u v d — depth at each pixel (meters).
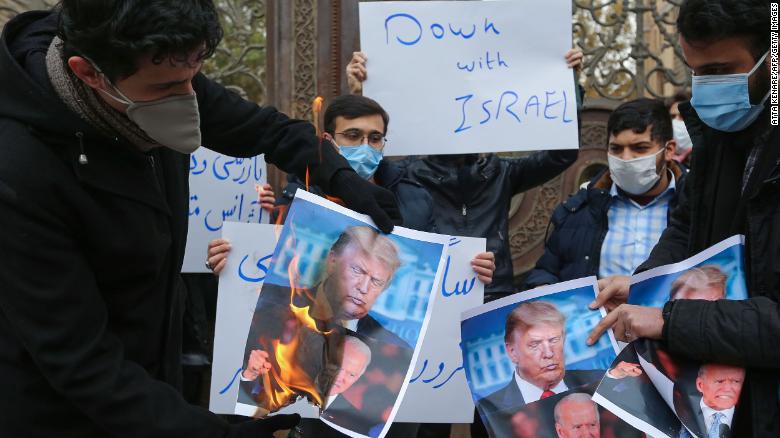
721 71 1.66
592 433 1.68
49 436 1.49
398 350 1.64
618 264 3.24
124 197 1.47
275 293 1.66
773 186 1.56
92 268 1.48
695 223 1.84
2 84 1.43
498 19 3.01
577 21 4.32
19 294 1.38
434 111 2.99
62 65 1.40
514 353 1.75
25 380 1.46
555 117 2.98
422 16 3.02
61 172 1.41
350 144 2.86
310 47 4.27
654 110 3.17
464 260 2.43
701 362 1.60
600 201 3.33
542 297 1.79
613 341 1.72
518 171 3.49
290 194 2.98
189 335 3.69
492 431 1.70
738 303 1.55
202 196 3.42
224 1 4.35
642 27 4.31
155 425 1.42
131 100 1.38
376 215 1.71
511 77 3.00
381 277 1.69
